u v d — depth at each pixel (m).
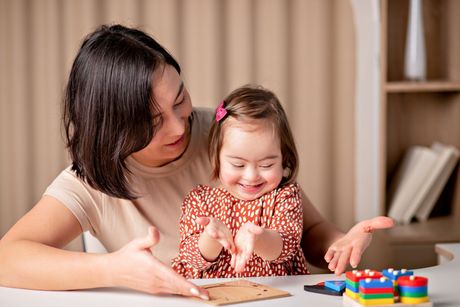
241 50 2.64
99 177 1.31
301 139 2.66
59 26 2.66
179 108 1.29
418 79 2.38
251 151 1.31
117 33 1.30
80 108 1.28
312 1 2.62
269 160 1.32
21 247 1.23
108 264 1.10
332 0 2.62
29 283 1.16
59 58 2.67
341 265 1.21
